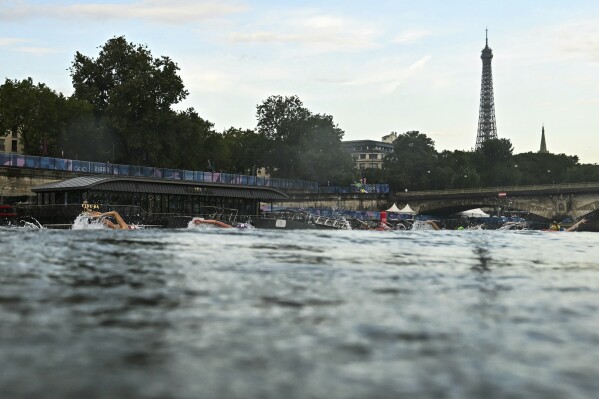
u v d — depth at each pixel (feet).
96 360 31.27
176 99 410.72
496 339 37.11
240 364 31.30
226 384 28.37
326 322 40.91
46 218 246.06
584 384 29.14
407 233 214.07
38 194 262.67
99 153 404.16
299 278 62.75
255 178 441.68
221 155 492.95
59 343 34.04
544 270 78.07
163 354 32.60
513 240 167.73
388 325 40.40
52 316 40.42
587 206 449.48
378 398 27.02
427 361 32.37
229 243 113.60
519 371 30.94
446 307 47.37
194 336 36.37
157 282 56.90
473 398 27.12
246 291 52.95
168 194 262.88
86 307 43.80
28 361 30.78
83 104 385.29
